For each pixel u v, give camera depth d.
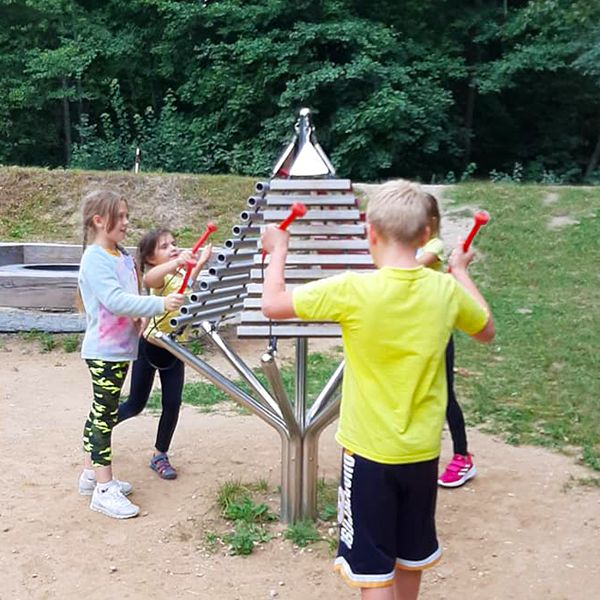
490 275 10.02
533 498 4.50
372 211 2.77
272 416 3.98
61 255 9.56
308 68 19.33
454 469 4.64
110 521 4.11
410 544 2.83
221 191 12.41
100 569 3.68
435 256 3.64
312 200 3.67
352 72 18.45
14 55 21.25
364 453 2.72
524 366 7.12
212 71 20.22
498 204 11.84
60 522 4.10
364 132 18.83
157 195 12.32
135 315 3.92
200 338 7.54
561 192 12.14
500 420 5.84
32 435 5.37
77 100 21.59
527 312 8.70
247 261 3.89
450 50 20.77
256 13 19.72
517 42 21.12
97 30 21.22
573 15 19.05
